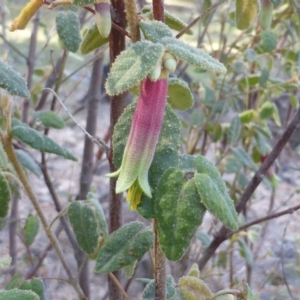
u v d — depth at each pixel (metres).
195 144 0.39
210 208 0.14
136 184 0.15
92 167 0.35
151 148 0.14
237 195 0.48
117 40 0.18
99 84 0.33
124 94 0.18
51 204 0.54
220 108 0.39
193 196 0.14
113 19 0.17
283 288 0.47
